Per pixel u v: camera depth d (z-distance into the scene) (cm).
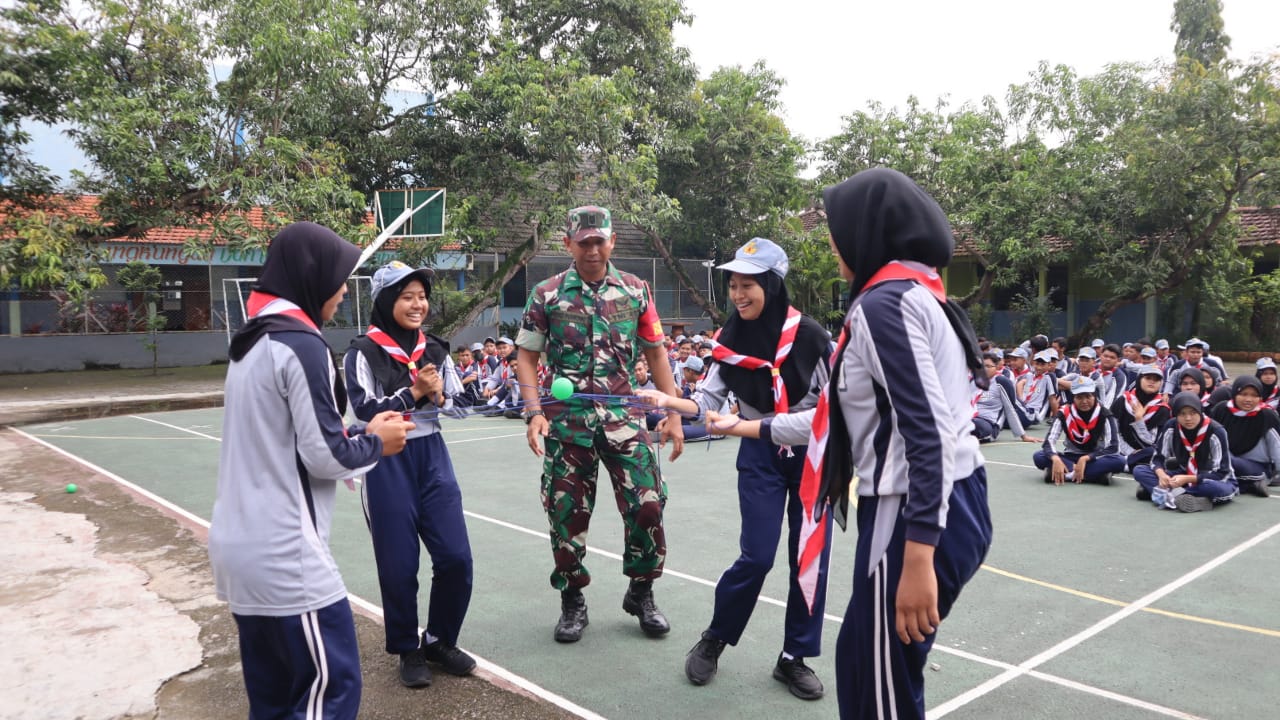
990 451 1016
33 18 1475
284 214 1571
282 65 1563
